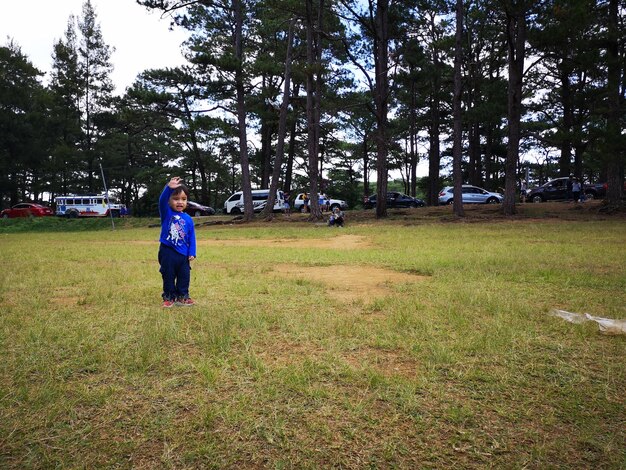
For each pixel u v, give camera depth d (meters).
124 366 3.03
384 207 25.97
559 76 31.69
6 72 41.44
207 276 7.19
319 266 8.58
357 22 25.56
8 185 43.25
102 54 45.59
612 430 2.15
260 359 3.16
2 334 3.80
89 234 23.72
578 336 3.61
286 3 24.09
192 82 25.06
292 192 52.12
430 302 4.94
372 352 3.30
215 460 1.93
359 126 51.44
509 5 19.61
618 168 22.53
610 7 20.83
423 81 36.03
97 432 2.17
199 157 43.81
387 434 2.13
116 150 52.06
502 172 50.59
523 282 6.20
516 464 1.89
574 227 16.70
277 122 32.59
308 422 2.24
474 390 2.61
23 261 10.03
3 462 1.91
